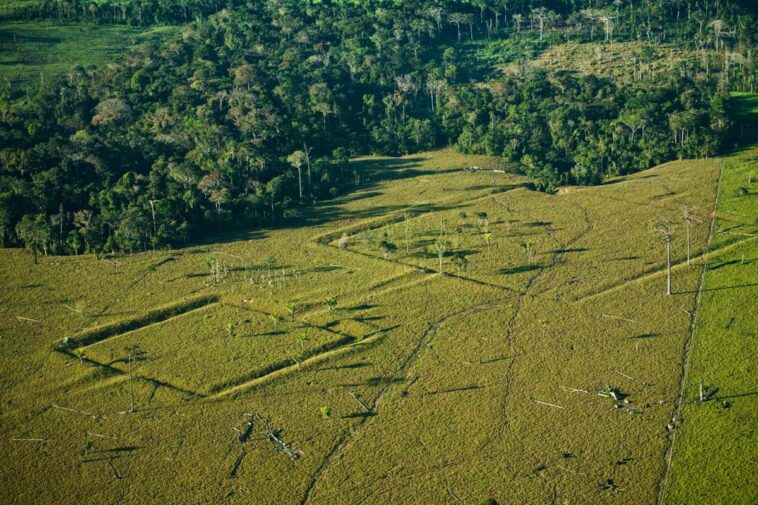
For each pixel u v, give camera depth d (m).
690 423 138.00
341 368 160.25
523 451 133.88
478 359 160.62
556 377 153.38
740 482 123.62
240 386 155.62
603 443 134.50
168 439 141.38
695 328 167.25
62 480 132.00
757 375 149.00
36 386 158.62
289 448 137.62
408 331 172.25
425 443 137.00
